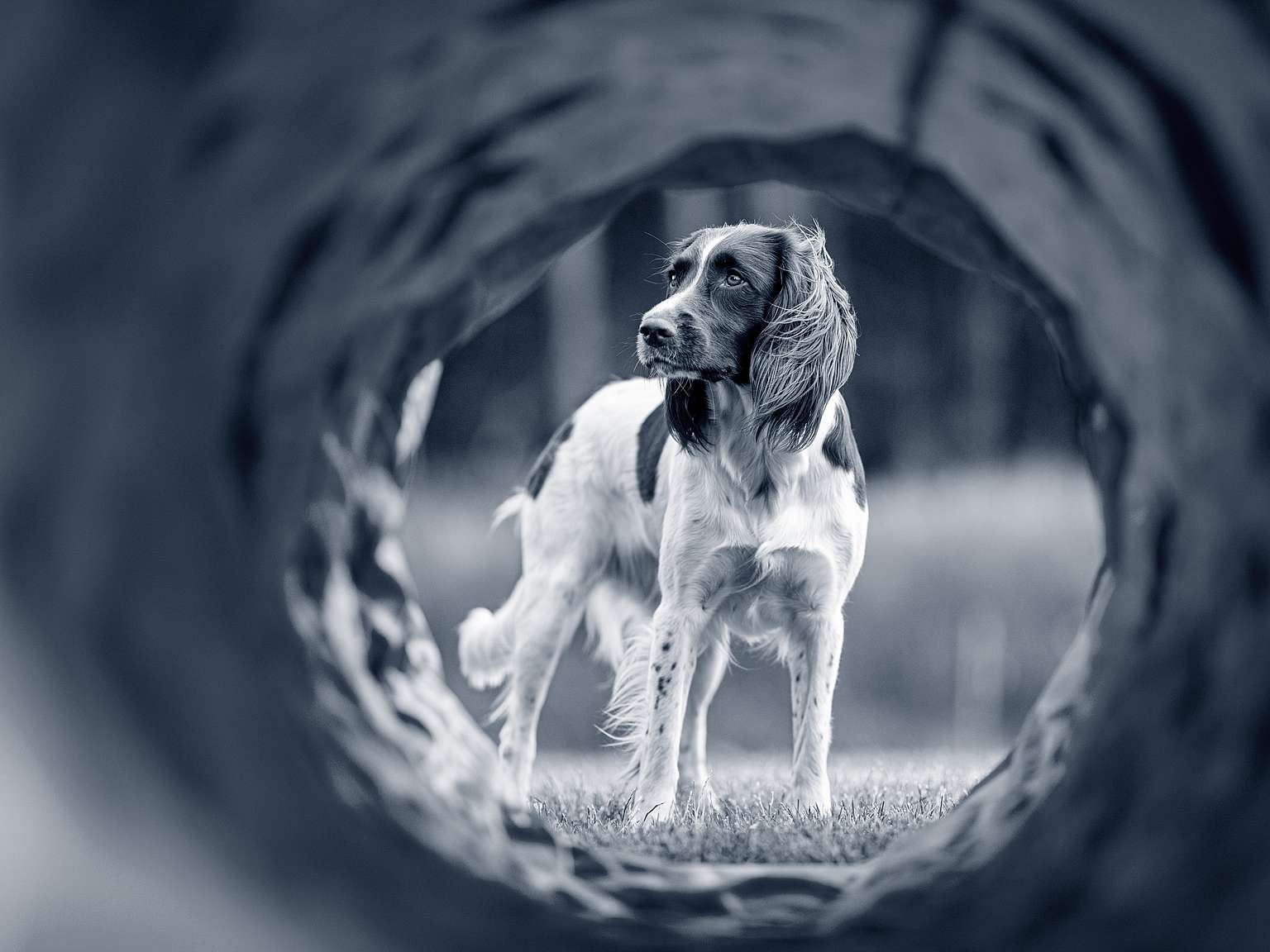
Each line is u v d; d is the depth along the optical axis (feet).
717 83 16.76
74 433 11.18
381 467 18.85
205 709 12.37
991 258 19.22
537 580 29.55
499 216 18.44
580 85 16.14
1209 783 12.53
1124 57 12.87
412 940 12.42
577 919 14.46
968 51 14.51
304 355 15.65
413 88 13.79
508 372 101.04
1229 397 13.84
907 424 101.60
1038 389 103.60
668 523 25.66
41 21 9.84
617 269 102.78
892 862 16.47
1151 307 15.23
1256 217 12.43
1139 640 15.58
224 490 13.85
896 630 72.08
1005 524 77.36
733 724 68.49
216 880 11.41
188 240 12.17
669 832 20.95
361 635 17.21
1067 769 15.15
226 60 11.11
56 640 10.91
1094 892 12.89
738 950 13.99
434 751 16.96
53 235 10.59
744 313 25.00
